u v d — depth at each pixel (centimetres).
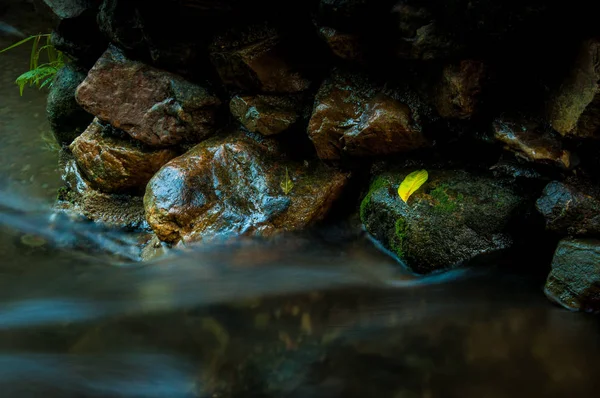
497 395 115
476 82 127
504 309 128
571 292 124
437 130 136
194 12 141
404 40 128
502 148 132
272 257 141
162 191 144
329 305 132
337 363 122
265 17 141
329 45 135
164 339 128
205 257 141
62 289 140
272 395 117
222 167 147
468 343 123
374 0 127
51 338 129
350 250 142
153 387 120
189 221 143
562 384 116
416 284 134
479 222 132
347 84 141
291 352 124
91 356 125
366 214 141
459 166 138
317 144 143
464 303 130
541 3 116
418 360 121
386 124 136
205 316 132
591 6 116
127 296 138
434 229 132
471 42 124
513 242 132
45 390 120
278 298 135
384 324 128
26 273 144
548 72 124
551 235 131
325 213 145
